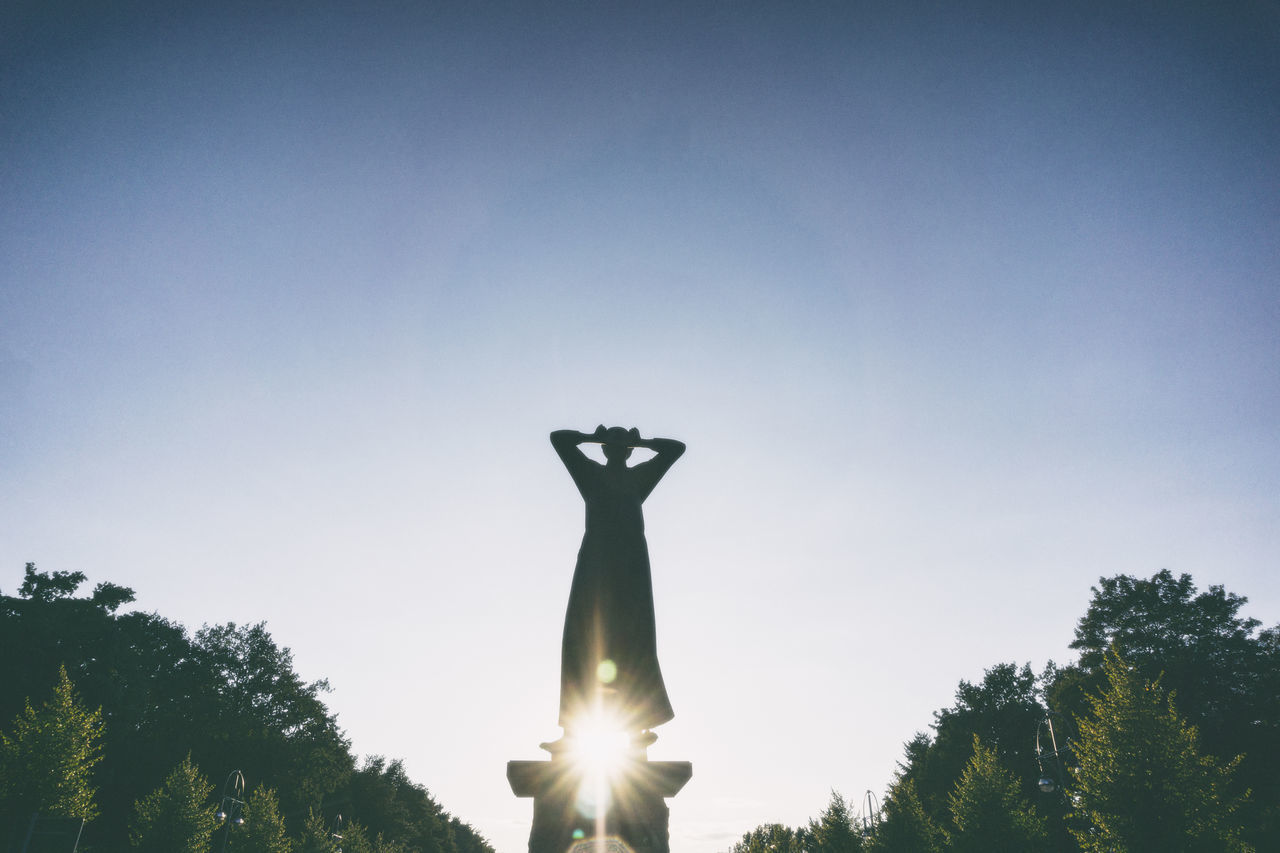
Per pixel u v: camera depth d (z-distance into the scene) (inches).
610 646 234.7
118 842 1936.5
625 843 218.2
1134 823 917.2
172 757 2155.5
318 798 2630.4
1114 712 997.8
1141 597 2164.1
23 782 1117.1
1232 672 1952.5
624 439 260.2
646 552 248.8
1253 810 1373.0
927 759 2504.9
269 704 2608.3
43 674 1870.1
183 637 2664.9
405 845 3479.3
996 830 1312.7
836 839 1549.0
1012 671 2536.9
